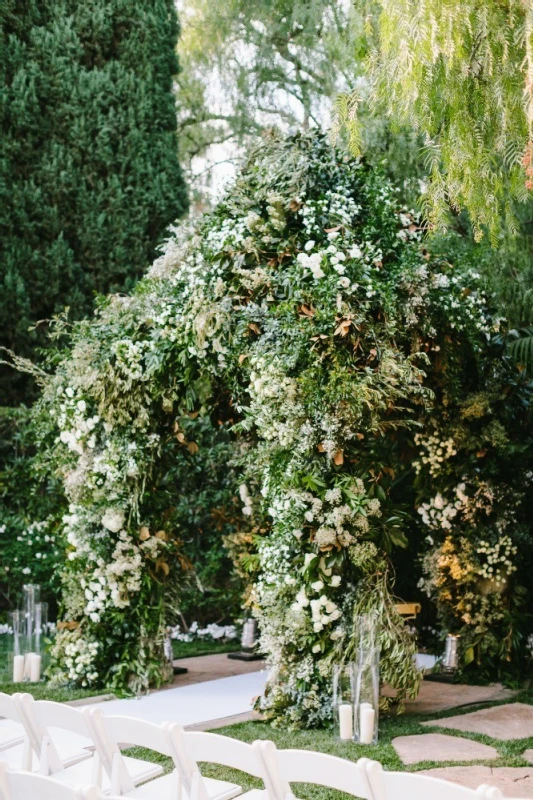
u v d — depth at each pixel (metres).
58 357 6.37
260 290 5.06
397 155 7.75
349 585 4.99
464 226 7.84
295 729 4.83
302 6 10.52
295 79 11.59
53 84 10.38
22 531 8.64
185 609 8.41
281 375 4.71
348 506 4.74
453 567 6.26
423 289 5.24
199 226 5.69
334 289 4.73
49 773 3.21
